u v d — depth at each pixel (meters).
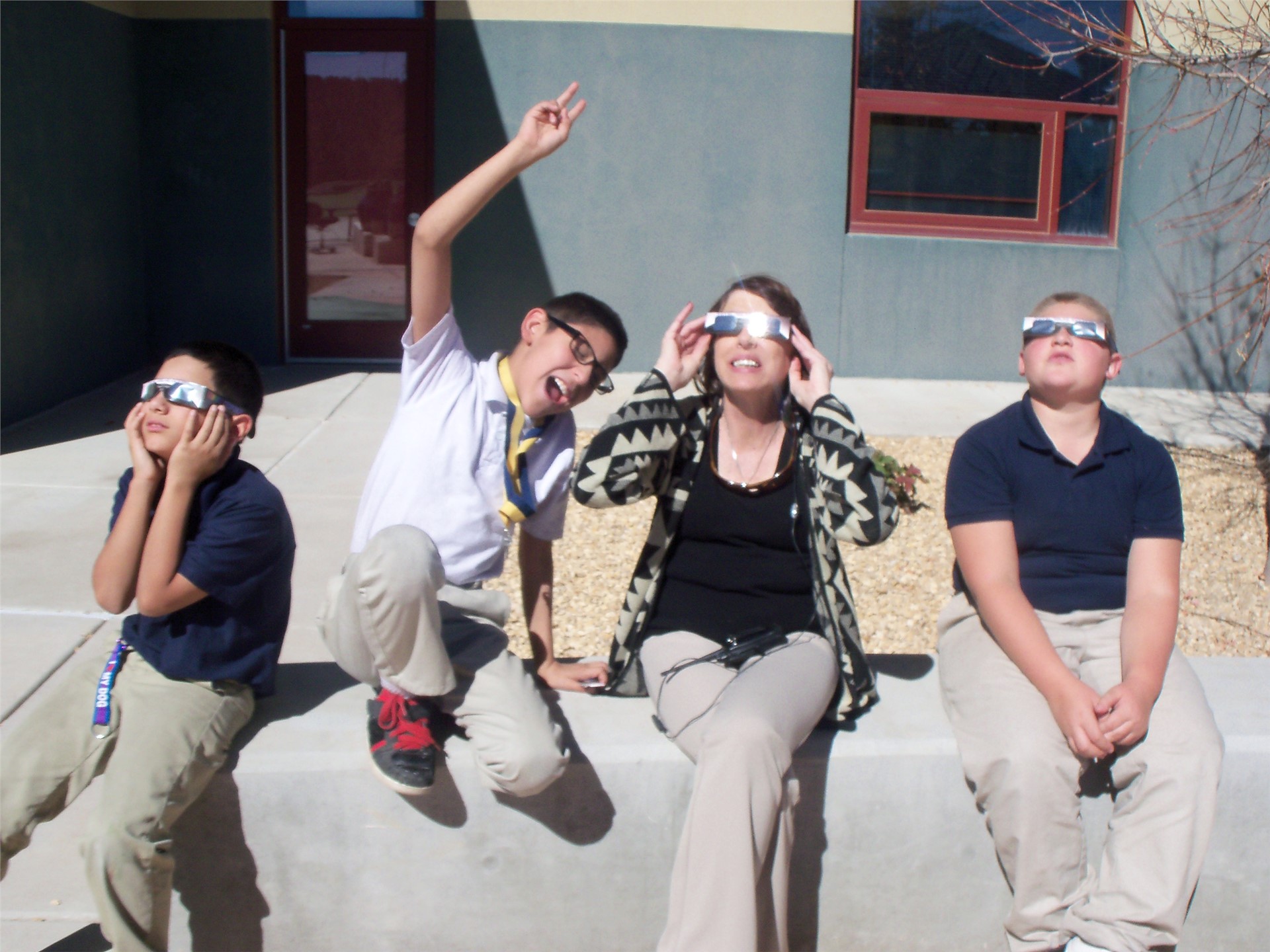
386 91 8.52
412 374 2.55
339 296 8.85
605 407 7.59
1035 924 2.31
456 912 2.46
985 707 2.44
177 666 2.29
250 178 8.53
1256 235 8.41
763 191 8.57
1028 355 2.63
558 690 2.71
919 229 8.79
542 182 8.50
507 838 2.43
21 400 6.86
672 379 2.62
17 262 6.73
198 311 8.70
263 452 6.30
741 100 8.45
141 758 2.19
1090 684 2.53
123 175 8.25
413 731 2.30
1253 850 2.51
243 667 2.35
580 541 5.24
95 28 7.72
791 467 2.60
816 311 8.74
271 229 8.60
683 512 2.62
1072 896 2.31
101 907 2.12
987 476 2.60
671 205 8.56
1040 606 2.64
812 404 2.56
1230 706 2.66
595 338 2.50
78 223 7.53
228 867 2.40
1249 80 4.77
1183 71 4.79
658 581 2.63
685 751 2.37
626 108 8.42
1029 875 2.30
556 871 2.45
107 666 2.36
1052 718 2.38
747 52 8.39
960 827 2.50
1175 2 6.87
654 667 2.51
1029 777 2.31
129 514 2.28
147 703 2.27
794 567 2.59
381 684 2.38
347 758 2.38
